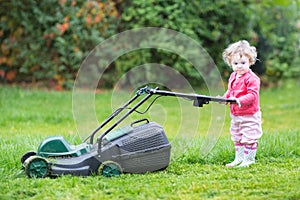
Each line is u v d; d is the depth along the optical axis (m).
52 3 12.64
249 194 4.66
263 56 13.91
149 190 4.73
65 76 12.92
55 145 5.32
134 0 12.77
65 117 9.53
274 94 13.19
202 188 4.79
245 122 5.87
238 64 5.86
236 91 5.88
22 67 12.91
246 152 5.91
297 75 14.51
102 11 12.81
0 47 13.05
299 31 14.57
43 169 5.19
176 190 4.78
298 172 5.43
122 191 4.73
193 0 12.95
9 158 5.77
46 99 11.38
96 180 5.06
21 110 10.12
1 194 4.62
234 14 13.29
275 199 4.48
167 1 12.80
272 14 13.80
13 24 12.82
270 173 5.42
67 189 4.79
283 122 9.70
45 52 12.92
